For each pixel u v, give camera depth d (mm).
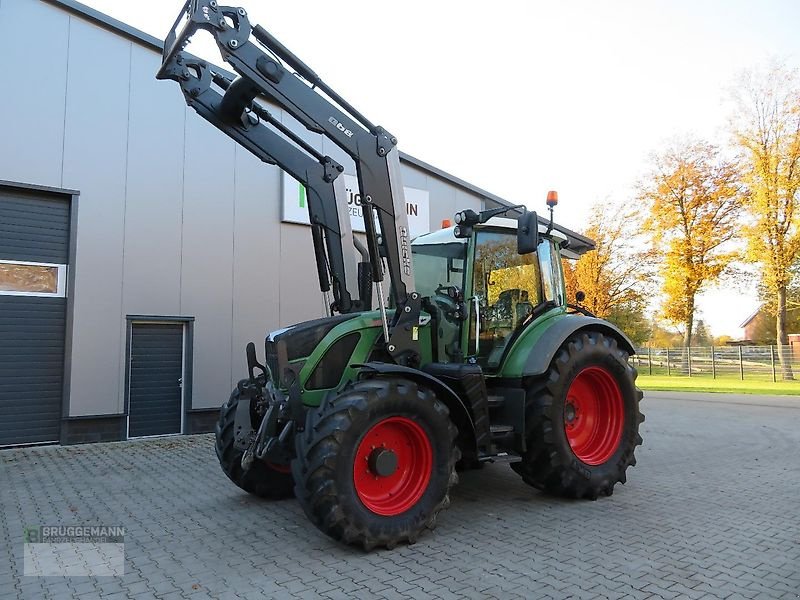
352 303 5859
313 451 4098
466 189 13711
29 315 8703
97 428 9055
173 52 4777
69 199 9047
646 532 4676
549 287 6305
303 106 4609
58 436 8844
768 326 37000
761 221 23766
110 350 9172
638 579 3738
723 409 14070
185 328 9922
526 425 5477
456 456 4676
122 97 9445
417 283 5984
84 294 9000
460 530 4734
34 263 8766
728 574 3818
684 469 7137
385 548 4293
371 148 4941
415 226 12805
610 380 5984
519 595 3502
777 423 11445
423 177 13039
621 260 28688
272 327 10688
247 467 4945
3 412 8477
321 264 5855
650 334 31422
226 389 10188
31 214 8789
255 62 4438
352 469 4141
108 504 5598
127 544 4449
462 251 5695
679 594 3520
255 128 5594
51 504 5598
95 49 9250
